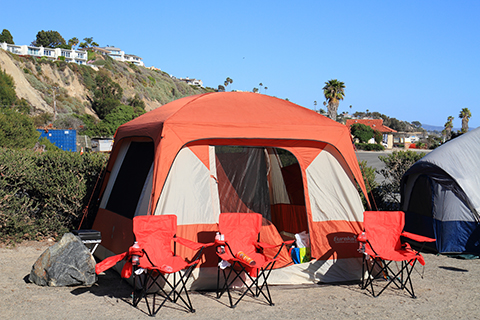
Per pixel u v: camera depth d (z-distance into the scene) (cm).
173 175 489
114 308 419
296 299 463
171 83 8988
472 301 466
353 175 556
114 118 4734
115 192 612
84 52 8381
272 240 591
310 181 541
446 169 695
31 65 5319
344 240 540
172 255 456
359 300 464
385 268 530
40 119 4056
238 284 495
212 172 514
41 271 481
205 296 467
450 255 693
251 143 527
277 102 622
